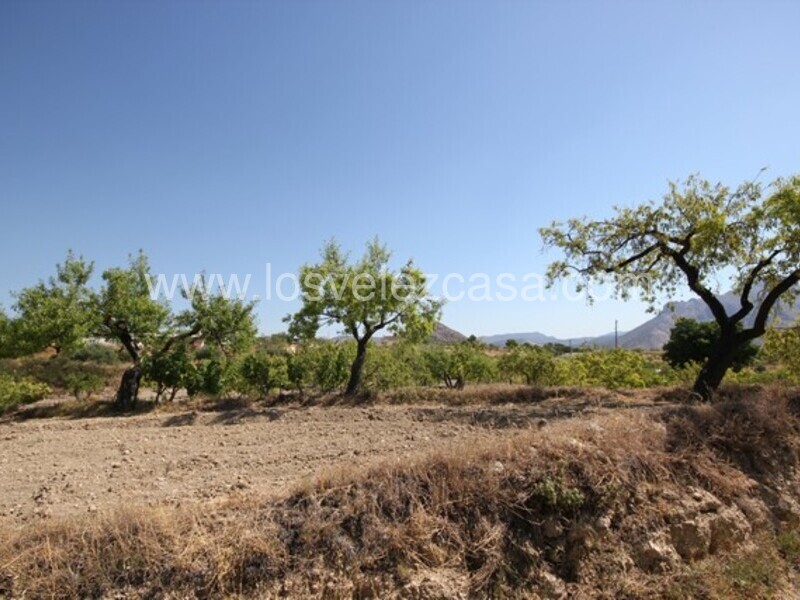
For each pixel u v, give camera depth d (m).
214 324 15.52
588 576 4.32
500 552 4.20
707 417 6.48
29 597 3.49
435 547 4.13
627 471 5.11
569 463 4.95
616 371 15.74
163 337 15.83
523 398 12.81
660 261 12.65
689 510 5.04
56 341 14.48
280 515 4.21
